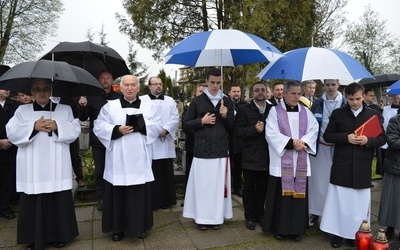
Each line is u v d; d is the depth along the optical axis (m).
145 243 3.72
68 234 3.56
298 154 3.76
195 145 4.10
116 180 3.61
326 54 3.59
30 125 3.37
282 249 3.62
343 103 4.08
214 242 3.77
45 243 3.50
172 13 13.91
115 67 5.16
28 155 3.38
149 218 3.82
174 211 4.82
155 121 3.86
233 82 13.00
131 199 3.68
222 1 13.12
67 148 3.60
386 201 3.75
